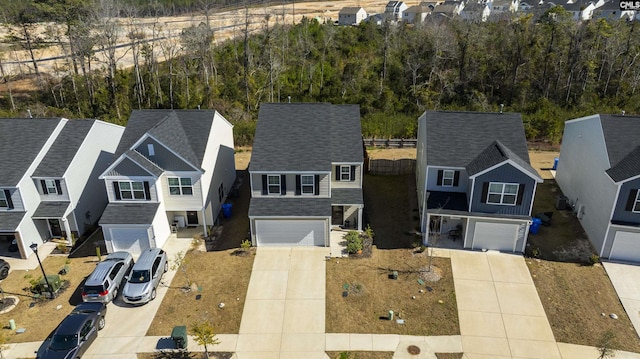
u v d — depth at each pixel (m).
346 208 28.22
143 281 22.75
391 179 35.56
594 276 23.95
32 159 27.11
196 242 27.61
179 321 21.52
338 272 24.67
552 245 26.62
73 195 27.80
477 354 19.52
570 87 50.31
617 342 19.91
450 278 24.02
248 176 36.47
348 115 29.66
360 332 20.75
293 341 20.30
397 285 23.62
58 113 48.97
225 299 22.88
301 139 27.70
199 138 28.25
